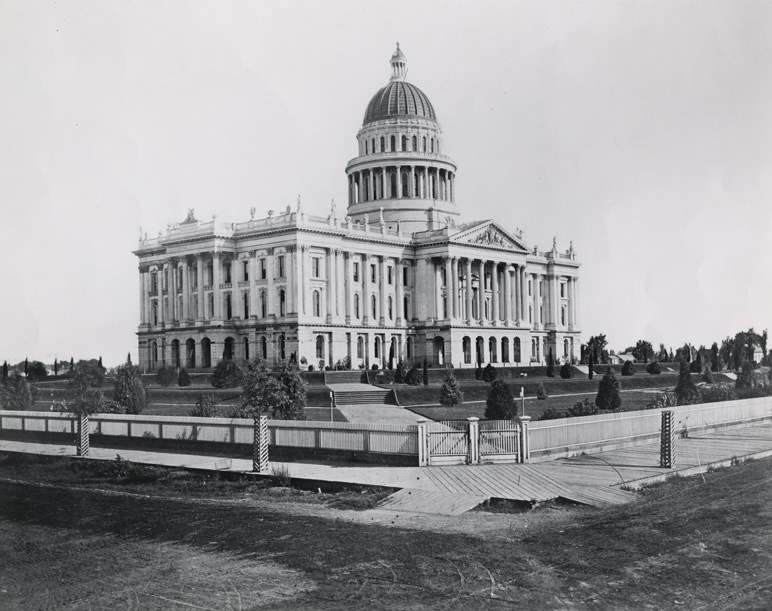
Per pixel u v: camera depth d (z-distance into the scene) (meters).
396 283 142.12
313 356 123.50
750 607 22.00
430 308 143.38
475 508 34.12
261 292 127.25
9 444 61.91
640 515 32.28
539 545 28.08
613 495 35.94
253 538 30.14
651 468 42.28
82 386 68.81
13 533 31.92
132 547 29.53
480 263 147.62
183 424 54.81
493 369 110.12
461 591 23.48
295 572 25.67
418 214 157.25
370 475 40.84
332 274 127.75
